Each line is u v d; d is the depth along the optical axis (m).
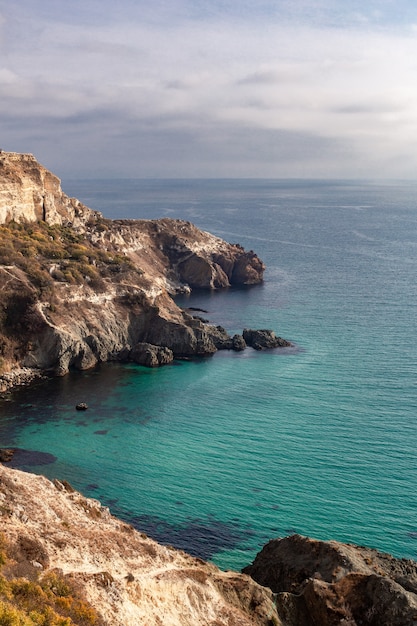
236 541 67.56
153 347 130.75
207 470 82.50
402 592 49.06
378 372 119.38
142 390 112.94
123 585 43.72
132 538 52.47
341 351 133.38
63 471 82.12
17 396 108.69
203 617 45.94
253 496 76.19
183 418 99.81
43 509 50.75
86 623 37.91
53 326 122.31
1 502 48.66
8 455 85.25
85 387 114.12
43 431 94.38
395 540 67.38
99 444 90.25
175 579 47.44
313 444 89.50
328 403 104.88
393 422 96.38
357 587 50.78
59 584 40.16
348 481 79.31
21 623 33.59
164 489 77.94
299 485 78.50
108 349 130.62
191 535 68.56
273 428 95.38
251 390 112.06
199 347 135.00
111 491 77.50
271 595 51.25
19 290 124.56
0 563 39.41
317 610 49.66
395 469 81.94
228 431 94.62
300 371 121.62
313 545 57.09
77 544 46.31
